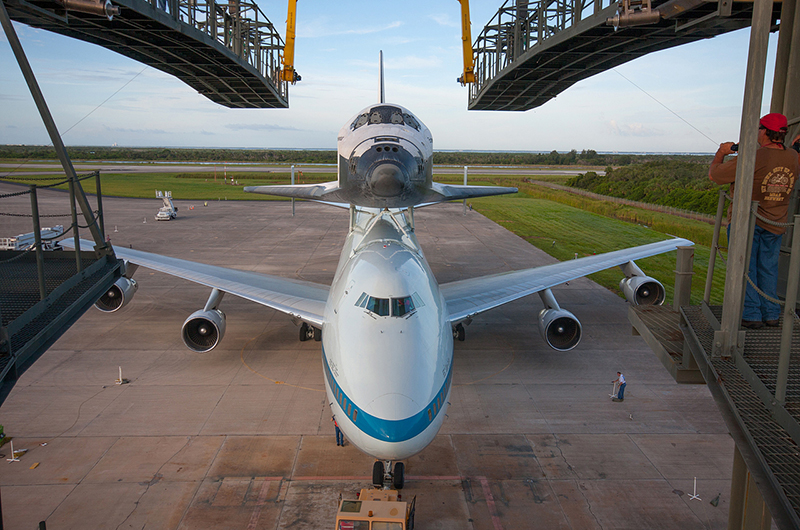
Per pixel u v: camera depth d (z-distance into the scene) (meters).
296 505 9.80
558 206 61.62
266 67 34.78
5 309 6.55
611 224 46.38
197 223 45.28
